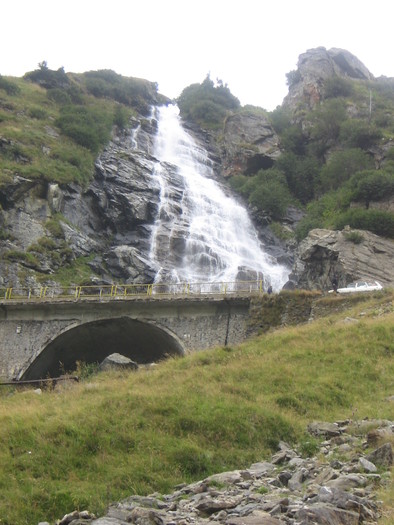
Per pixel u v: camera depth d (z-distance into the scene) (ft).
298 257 151.33
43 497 34.14
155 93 311.27
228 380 62.64
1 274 147.64
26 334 108.17
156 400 50.83
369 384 62.85
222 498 32.14
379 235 149.79
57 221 170.50
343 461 37.99
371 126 220.02
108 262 169.78
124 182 200.44
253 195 212.02
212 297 99.86
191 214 203.21
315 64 276.82
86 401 53.62
